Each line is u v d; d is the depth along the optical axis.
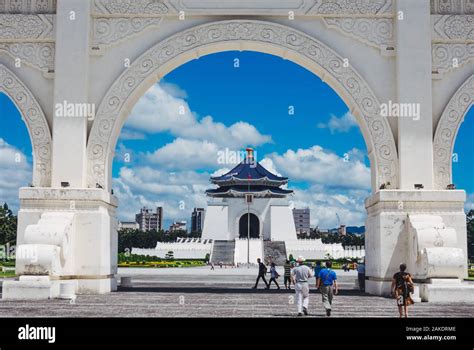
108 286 18.36
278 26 18.41
